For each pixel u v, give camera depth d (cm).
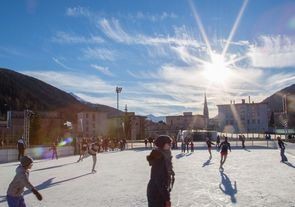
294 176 2006
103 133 13950
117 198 1345
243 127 15500
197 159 3484
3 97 16725
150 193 652
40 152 3984
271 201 1245
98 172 2366
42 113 12594
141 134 13762
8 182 1903
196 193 1438
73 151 4669
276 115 14600
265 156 3778
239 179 1895
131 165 2903
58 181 1900
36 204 1242
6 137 9400
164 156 659
